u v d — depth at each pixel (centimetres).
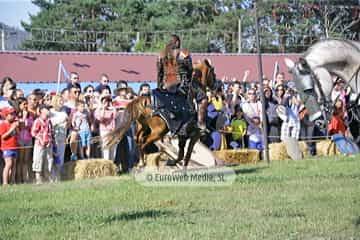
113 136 1368
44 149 1445
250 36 5138
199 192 1112
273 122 1828
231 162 1684
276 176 1295
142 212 927
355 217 845
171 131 1320
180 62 1328
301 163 1576
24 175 1461
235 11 5341
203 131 1368
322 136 1902
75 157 1555
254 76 3125
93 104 1633
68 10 6322
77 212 946
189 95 1337
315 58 1174
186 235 771
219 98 1747
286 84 2070
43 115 1447
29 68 3022
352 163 1538
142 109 1360
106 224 849
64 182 1355
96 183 1294
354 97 1166
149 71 3195
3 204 1034
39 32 4959
